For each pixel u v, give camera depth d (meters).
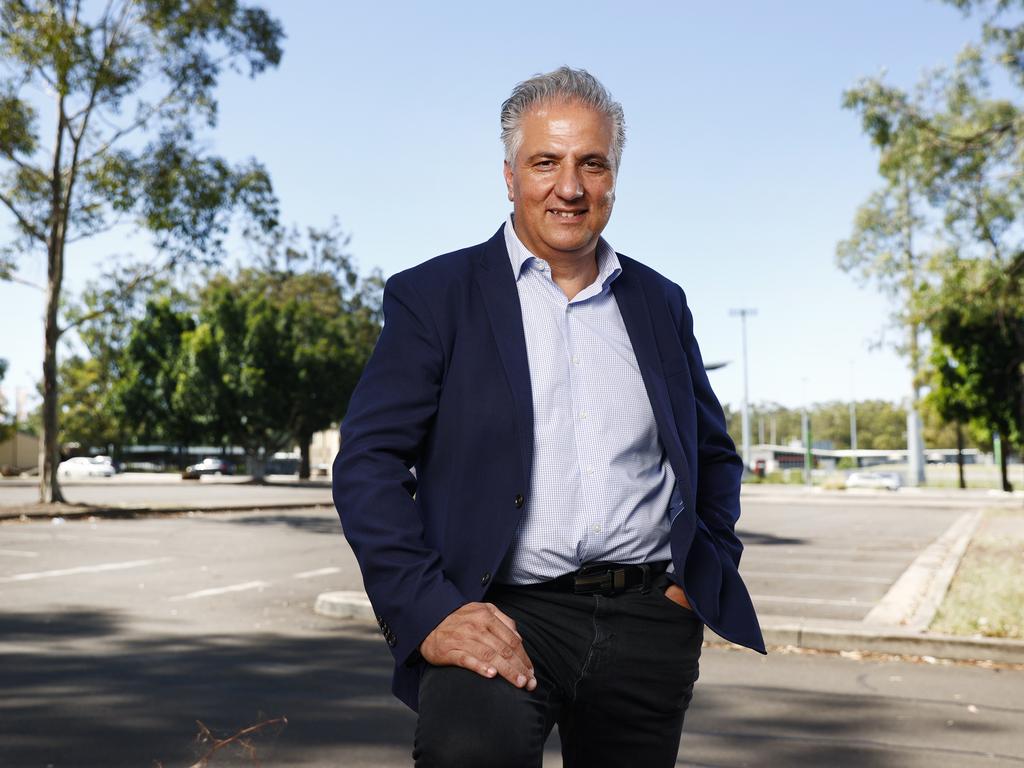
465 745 1.61
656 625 1.90
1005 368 34.06
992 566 11.89
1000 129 18.00
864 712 5.38
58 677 6.13
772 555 14.73
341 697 5.64
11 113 20.55
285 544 15.73
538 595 1.85
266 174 22.20
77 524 19.72
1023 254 19.16
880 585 11.04
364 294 56.88
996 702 5.63
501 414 1.83
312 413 46.41
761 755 4.55
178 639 7.54
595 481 1.87
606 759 1.97
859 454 89.50
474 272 1.95
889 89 18.20
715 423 2.15
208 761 4.34
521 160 1.96
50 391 22.39
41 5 20.48
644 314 2.04
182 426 45.22
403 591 1.67
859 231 20.62
